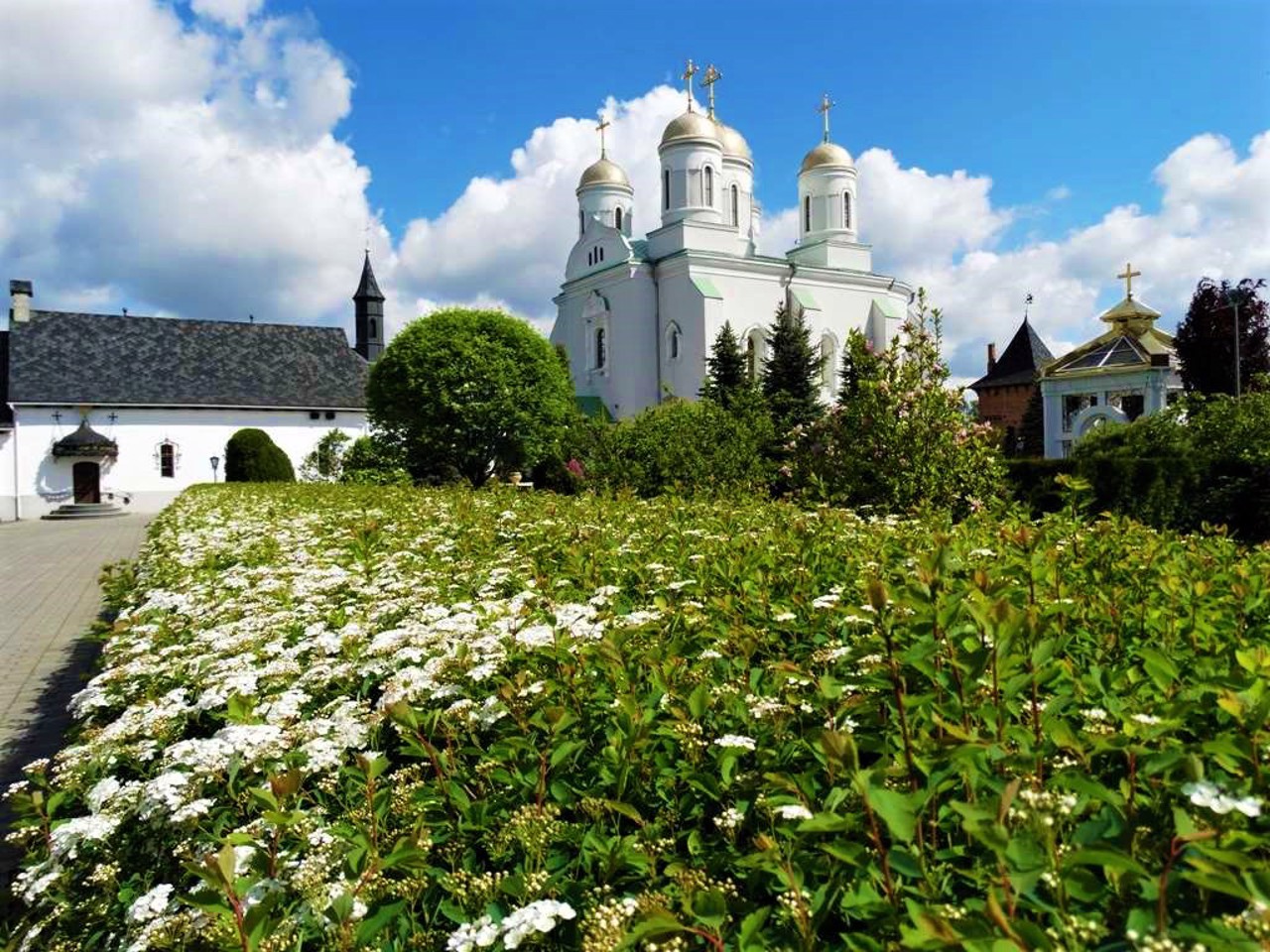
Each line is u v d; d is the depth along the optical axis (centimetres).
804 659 329
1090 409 3356
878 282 4784
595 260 4697
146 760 319
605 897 195
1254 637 325
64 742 613
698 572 476
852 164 4938
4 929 278
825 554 505
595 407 4416
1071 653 301
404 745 300
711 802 241
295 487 2009
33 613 1196
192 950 211
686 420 1808
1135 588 395
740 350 4019
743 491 1308
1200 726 223
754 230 5512
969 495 1040
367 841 218
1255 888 132
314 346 4656
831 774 216
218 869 182
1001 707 222
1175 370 3322
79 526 3027
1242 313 3042
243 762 262
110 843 266
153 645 460
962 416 1076
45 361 3950
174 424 4072
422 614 412
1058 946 135
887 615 263
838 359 4638
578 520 794
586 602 441
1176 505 1253
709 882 192
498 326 3067
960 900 175
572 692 288
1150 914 138
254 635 423
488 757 255
